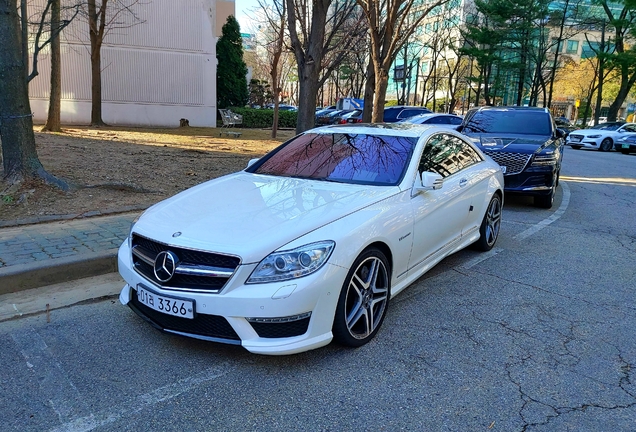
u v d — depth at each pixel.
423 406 2.80
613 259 5.71
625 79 34.00
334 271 3.06
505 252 5.89
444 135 5.16
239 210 3.46
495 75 43.81
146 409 2.73
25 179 6.74
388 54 11.55
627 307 4.31
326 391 2.93
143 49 23.67
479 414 2.74
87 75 22.84
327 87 68.38
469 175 5.20
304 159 4.60
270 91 45.88
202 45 24.86
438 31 43.72
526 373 3.18
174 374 3.08
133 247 3.46
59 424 2.60
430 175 4.03
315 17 9.74
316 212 3.33
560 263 5.50
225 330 3.01
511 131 9.23
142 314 3.38
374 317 3.59
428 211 4.17
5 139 6.65
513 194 8.20
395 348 3.46
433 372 3.16
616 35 34.03
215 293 2.95
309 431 2.57
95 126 20.72
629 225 7.45
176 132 19.94
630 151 24.73
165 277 3.10
